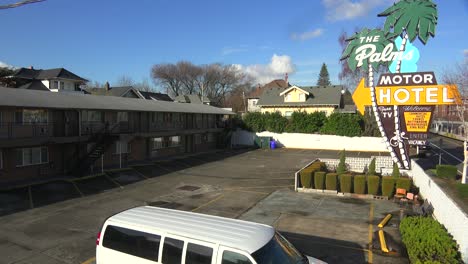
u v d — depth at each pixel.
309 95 54.47
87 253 11.35
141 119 33.28
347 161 24.25
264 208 16.77
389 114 21.09
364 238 12.45
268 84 88.69
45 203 17.66
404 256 10.78
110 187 21.69
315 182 20.28
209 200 18.48
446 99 19.83
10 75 46.59
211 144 45.59
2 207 16.75
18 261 10.69
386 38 20.80
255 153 40.72
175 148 38.38
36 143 22.08
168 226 7.41
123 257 7.55
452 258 8.90
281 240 7.38
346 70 50.72
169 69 94.44
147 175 25.89
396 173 19.22
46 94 26.39
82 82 54.16
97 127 28.11
